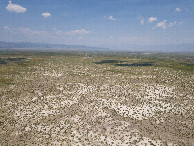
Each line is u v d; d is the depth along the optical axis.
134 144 32.38
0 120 41.09
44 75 86.12
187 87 63.59
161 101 50.72
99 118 41.81
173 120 40.84
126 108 46.62
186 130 37.06
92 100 52.12
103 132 36.47
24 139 34.25
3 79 76.88
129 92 58.03
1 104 49.75
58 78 79.75
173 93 56.94
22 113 44.56
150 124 39.25
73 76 84.38
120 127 38.06
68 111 45.75
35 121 40.91
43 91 60.62
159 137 34.50
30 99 53.44
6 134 35.78
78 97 54.81
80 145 32.22
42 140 33.91
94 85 66.81
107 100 51.81
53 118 42.25
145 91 58.72
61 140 33.78
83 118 42.00
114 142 33.09
